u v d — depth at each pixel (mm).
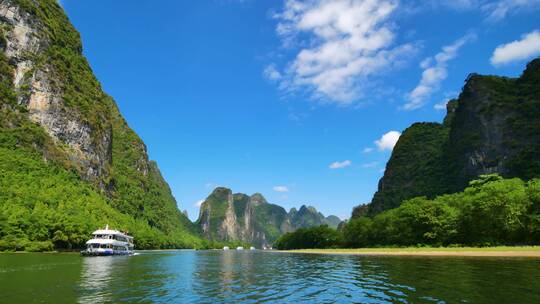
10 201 116125
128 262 72875
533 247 83875
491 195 96562
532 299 25859
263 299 28922
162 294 31219
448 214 112688
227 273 50531
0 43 168750
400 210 135750
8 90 164750
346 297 29297
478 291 29391
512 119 175250
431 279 37469
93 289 33625
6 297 29188
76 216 127438
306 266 63312
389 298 28078
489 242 98375
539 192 94000
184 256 113688
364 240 158250
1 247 99250
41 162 156125
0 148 145000
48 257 81250
